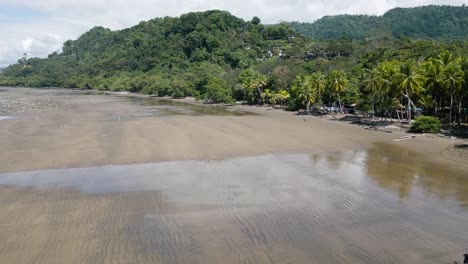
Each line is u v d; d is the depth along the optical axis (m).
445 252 17.67
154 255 17.16
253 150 39.41
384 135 50.81
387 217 21.73
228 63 184.12
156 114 76.69
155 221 20.89
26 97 132.75
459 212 22.55
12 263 16.27
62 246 17.86
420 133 52.22
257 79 104.12
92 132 50.09
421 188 27.08
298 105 86.50
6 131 50.88
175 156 36.16
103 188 26.53
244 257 17.03
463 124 58.81
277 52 184.38
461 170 32.03
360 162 34.84
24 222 20.59
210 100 114.44
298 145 42.56
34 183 27.61
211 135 48.28
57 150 38.44
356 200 24.53
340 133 52.31
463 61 58.31
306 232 19.70
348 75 94.94
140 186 27.02
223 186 27.17
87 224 20.41
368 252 17.61
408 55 94.50
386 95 64.56
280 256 17.16
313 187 27.16
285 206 23.36
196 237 18.98
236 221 21.00
